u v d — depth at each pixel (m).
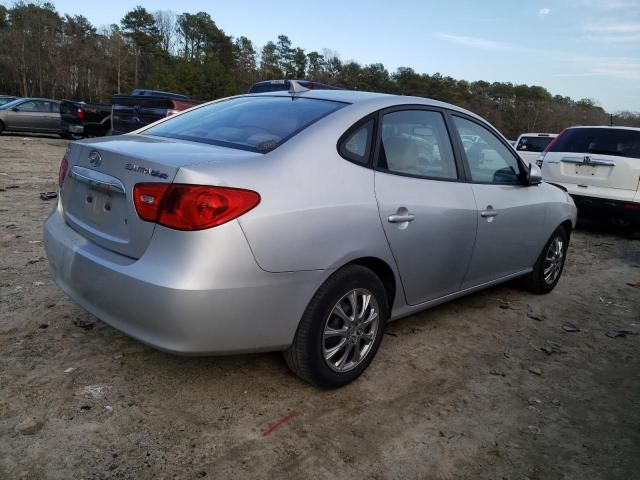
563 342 3.89
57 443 2.28
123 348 3.13
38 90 75.38
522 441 2.61
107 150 2.57
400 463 2.37
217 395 2.75
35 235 5.43
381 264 2.99
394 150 3.12
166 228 2.25
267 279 2.38
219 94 70.38
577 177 7.83
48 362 2.91
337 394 2.87
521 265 4.48
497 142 4.07
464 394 3.00
